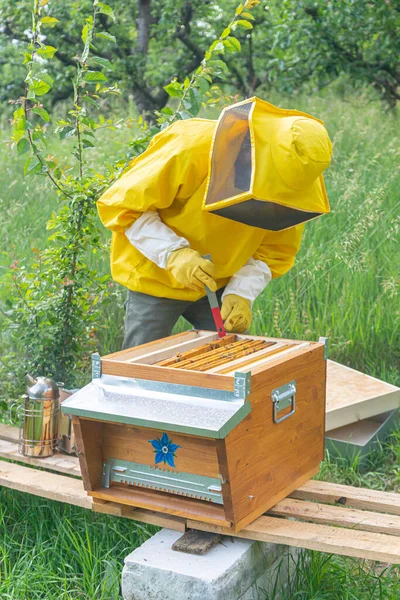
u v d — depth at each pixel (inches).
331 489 107.3
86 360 173.0
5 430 132.9
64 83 313.9
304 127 97.9
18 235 211.3
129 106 314.0
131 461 100.8
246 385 89.3
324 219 208.1
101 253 196.5
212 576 88.3
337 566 105.4
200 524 95.7
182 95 145.4
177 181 111.1
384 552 86.9
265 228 107.2
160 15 318.0
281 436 101.2
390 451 147.4
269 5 278.7
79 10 301.1
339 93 307.9
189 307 133.9
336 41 259.1
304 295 189.6
